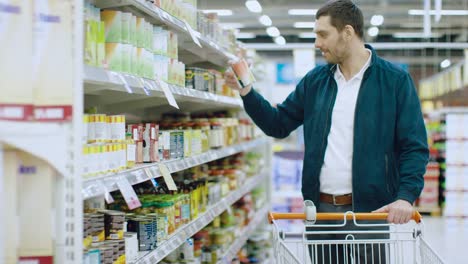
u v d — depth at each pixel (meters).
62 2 1.75
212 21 4.30
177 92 3.11
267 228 7.39
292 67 14.04
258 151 7.70
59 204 1.75
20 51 1.67
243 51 5.55
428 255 2.54
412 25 12.53
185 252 3.64
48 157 1.71
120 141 2.45
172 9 3.14
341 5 3.05
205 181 4.04
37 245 1.74
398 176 3.14
